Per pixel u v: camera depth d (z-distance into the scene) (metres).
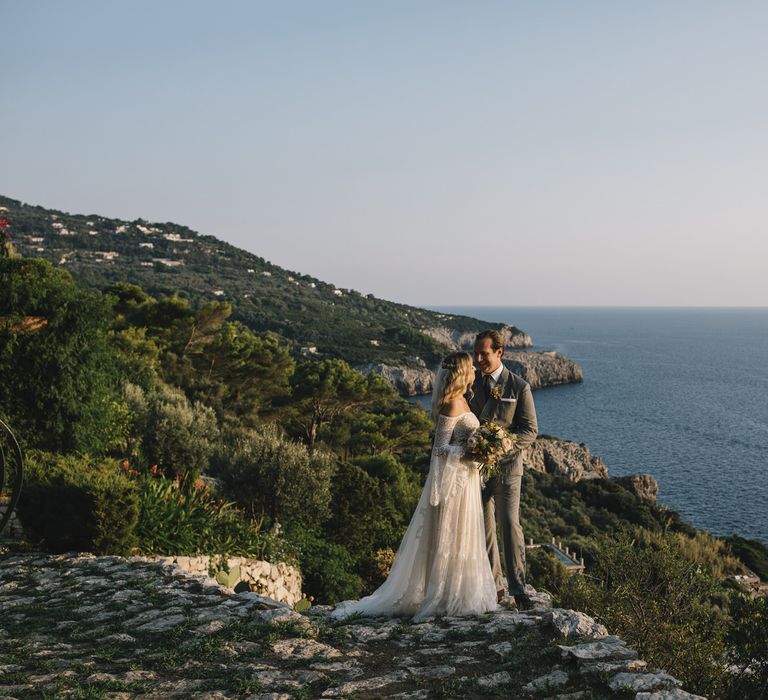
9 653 4.95
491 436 5.28
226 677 4.22
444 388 5.47
